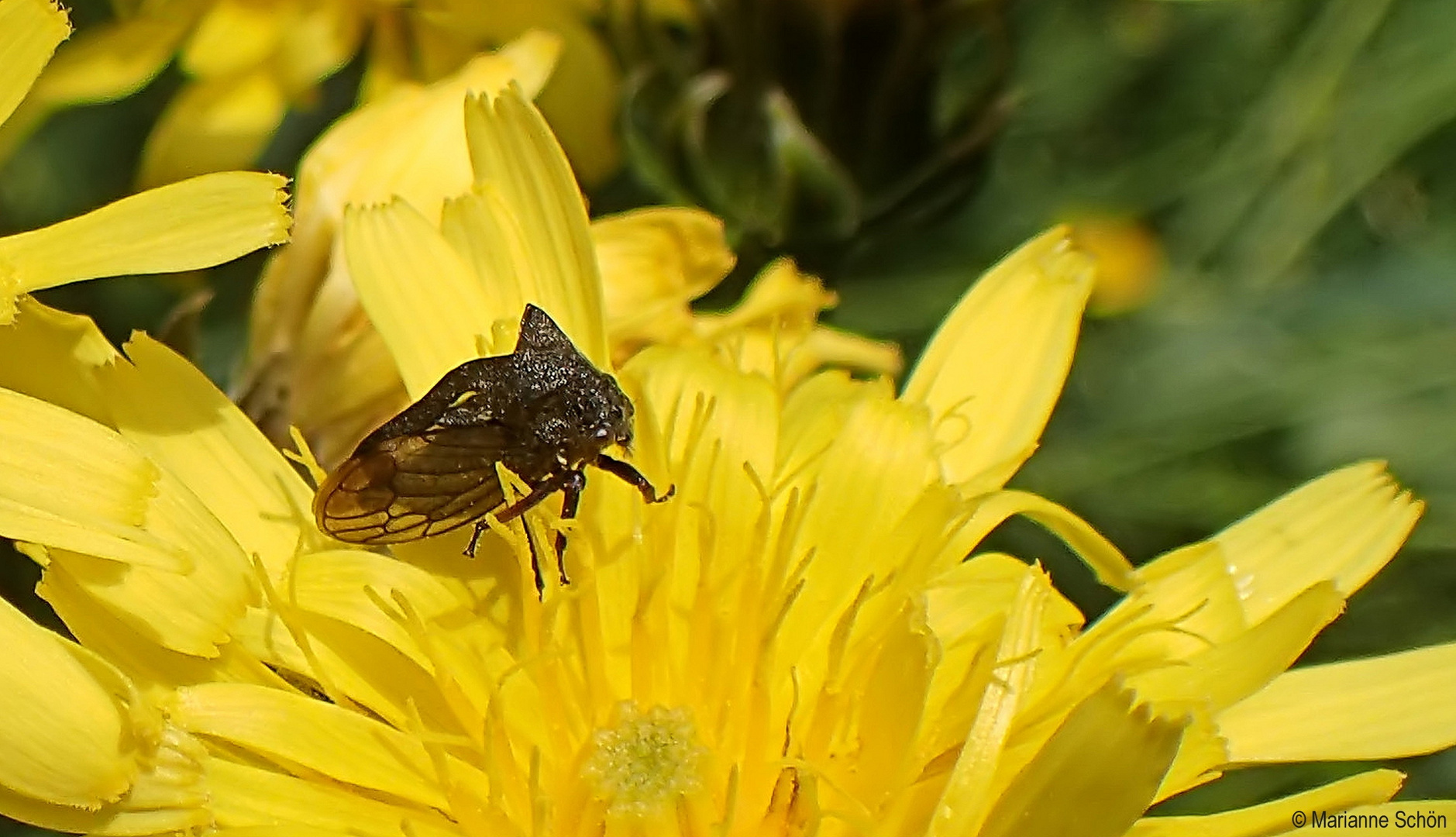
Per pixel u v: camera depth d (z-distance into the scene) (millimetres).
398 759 104
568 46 142
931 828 102
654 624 109
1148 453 152
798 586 107
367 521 103
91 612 105
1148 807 100
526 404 103
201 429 109
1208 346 160
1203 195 168
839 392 117
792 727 108
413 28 141
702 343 121
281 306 121
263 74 137
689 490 111
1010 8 145
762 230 137
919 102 137
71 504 104
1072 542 110
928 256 158
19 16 111
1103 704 101
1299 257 165
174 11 139
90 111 148
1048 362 117
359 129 122
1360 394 154
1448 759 135
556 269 114
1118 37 181
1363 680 112
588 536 109
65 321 108
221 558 106
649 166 139
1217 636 112
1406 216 166
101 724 102
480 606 108
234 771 102
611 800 106
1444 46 160
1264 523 116
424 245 113
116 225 109
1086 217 169
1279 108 163
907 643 105
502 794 105
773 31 134
